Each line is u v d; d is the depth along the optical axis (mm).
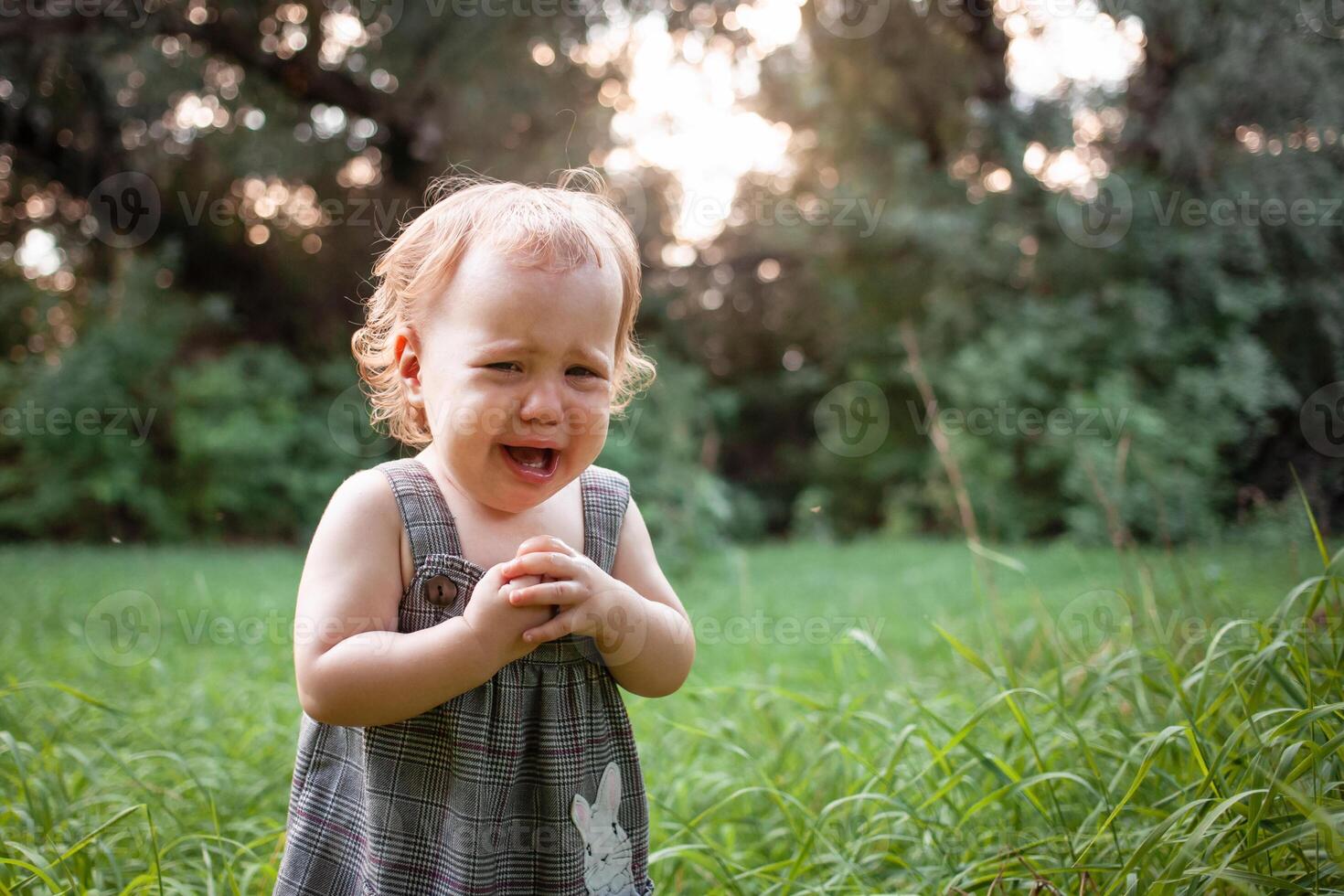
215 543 11320
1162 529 3199
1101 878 1786
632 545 1648
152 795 2426
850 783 2475
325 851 1459
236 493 11383
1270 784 1518
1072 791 2209
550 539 1393
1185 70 10195
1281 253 10156
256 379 12047
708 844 2104
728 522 12641
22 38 9258
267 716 3369
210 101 10562
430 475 1518
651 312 13914
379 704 1353
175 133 11164
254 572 8133
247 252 12562
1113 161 11328
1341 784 1638
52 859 1876
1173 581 4406
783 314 15242
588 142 10922
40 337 12180
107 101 10711
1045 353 11172
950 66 12227
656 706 3521
